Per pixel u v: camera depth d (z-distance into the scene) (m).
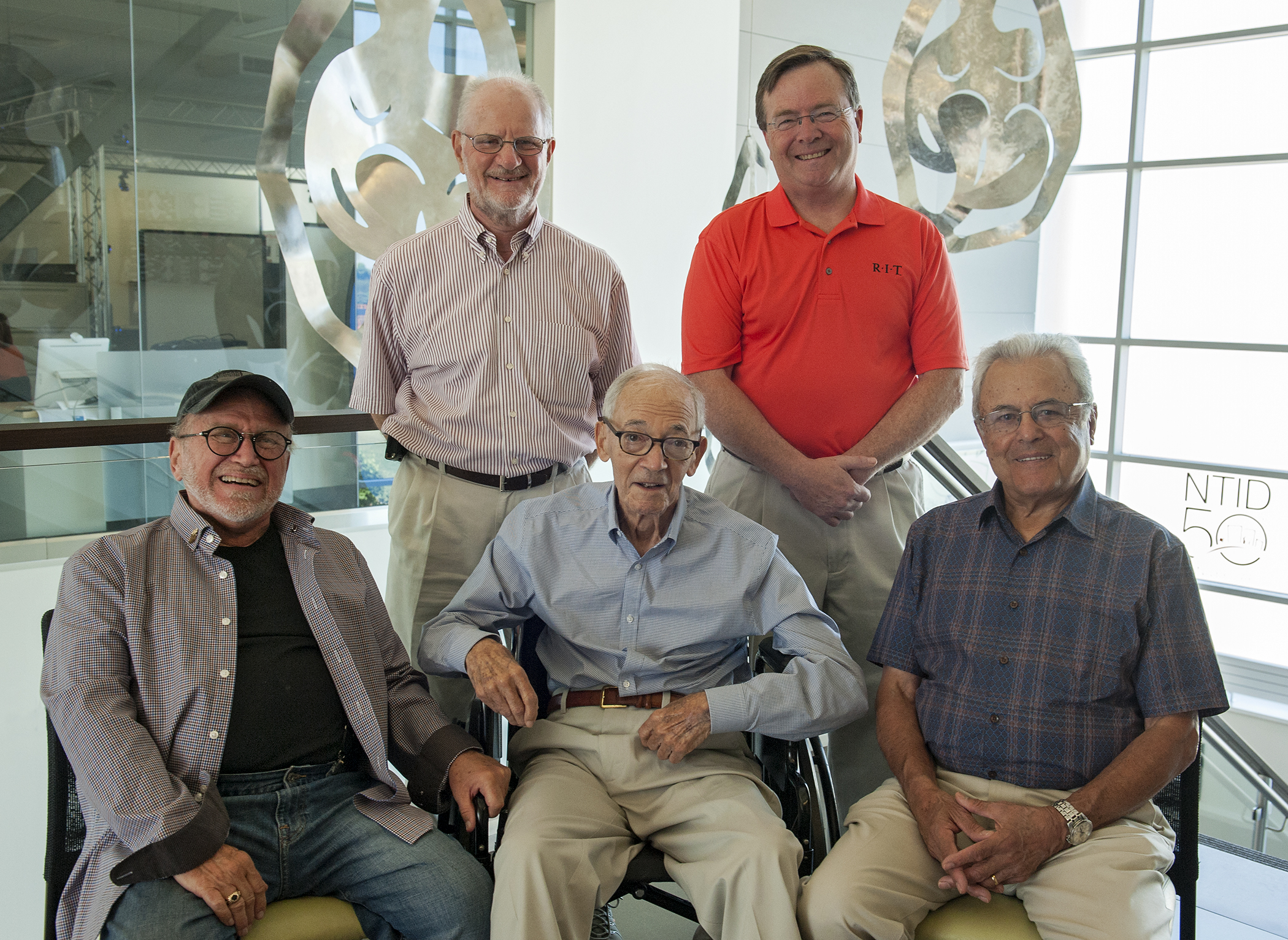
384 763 1.74
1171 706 1.66
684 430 1.82
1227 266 6.18
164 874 1.47
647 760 1.84
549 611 1.95
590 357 2.29
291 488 3.42
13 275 2.96
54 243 3.02
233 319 3.39
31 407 3.02
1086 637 1.71
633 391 1.83
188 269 3.28
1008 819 1.58
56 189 3.00
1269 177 5.91
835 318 2.18
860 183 2.23
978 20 4.32
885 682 1.93
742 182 4.65
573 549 1.95
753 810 1.72
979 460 6.51
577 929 1.63
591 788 1.82
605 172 4.18
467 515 2.22
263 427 1.70
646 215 4.39
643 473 1.82
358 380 2.34
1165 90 6.27
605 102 4.12
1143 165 6.38
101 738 1.51
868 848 1.65
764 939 1.60
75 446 2.58
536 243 2.22
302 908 1.64
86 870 1.54
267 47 3.33
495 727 1.85
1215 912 2.52
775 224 2.20
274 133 3.33
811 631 1.89
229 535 1.75
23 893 2.50
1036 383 1.73
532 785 1.78
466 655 1.82
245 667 1.67
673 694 1.91
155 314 3.23
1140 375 6.66
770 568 1.95
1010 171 4.43
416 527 2.24
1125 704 1.71
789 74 2.08
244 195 3.36
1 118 2.88
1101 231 6.73
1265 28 5.71
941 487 3.58
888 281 2.18
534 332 2.22
